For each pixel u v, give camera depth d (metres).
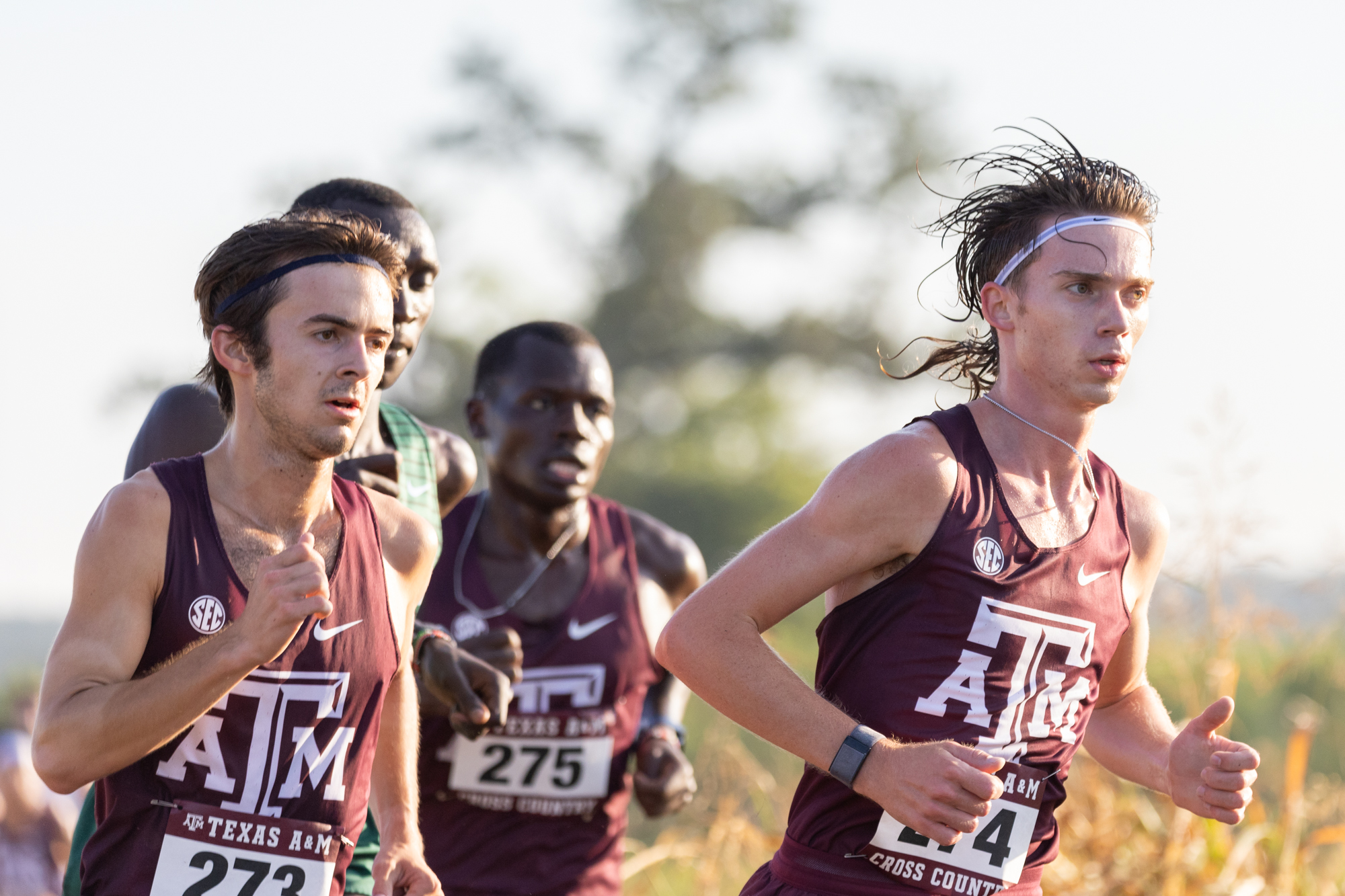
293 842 6.45
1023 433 7.32
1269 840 12.17
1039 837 7.43
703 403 76.88
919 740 7.08
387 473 8.77
